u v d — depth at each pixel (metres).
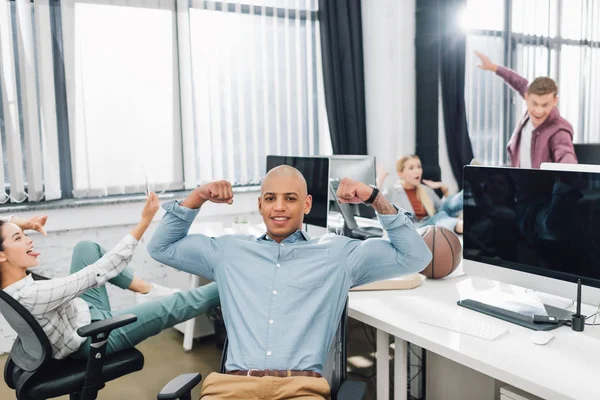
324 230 3.10
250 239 1.90
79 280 2.07
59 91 3.47
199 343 3.47
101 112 3.59
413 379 2.52
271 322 1.70
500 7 4.98
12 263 2.06
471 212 2.10
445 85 4.73
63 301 2.04
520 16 5.10
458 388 2.25
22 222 2.29
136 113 3.70
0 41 3.26
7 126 3.32
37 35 3.35
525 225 1.93
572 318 1.79
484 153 5.00
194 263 1.90
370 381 2.86
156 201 2.24
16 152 3.35
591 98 5.67
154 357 3.25
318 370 1.70
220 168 4.01
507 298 2.08
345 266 1.80
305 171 2.93
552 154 4.07
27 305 1.98
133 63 3.66
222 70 3.95
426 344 1.73
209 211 3.96
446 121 4.76
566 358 1.58
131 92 3.67
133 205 3.67
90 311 2.30
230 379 1.61
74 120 3.51
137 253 3.74
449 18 4.69
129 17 3.62
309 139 4.36
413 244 1.75
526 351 1.63
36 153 3.41
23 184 3.40
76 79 3.50
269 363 1.66
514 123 5.09
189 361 3.19
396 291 2.21
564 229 1.82
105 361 2.13
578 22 5.47
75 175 3.55
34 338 1.93
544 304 2.02
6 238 2.04
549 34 5.30
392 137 4.68
